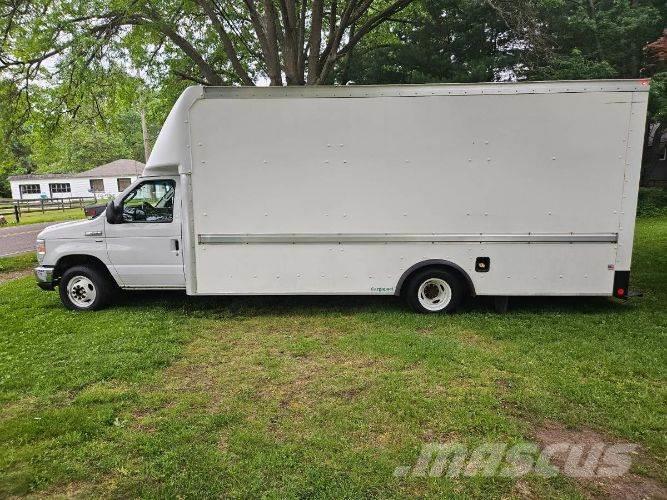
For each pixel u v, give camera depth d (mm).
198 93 5930
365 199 6000
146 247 6676
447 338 5430
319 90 5840
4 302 7723
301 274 6180
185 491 2885
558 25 15984
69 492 2906
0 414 3867
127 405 3979
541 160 5820
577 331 5609
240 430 3535
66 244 6828
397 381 4312
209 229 6148
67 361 4898
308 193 6023
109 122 14406
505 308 6316
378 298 7262
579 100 5707
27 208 35312
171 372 4641
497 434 3461
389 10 12547
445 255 6066
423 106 5801
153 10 11477
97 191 50000
